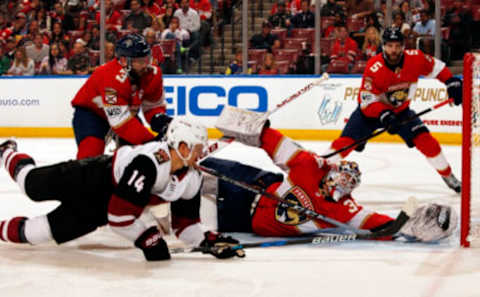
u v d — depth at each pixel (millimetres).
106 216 6898
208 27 22625
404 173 14391
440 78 11008
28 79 22828
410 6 20297
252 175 8008
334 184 7477
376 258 7121
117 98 8836
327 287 6047
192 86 21844
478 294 5844
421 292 5902
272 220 7836
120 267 6723
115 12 22750
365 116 11188
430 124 19781
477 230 7871
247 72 21844
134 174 6324
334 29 21016
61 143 20828
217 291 5902
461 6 20250
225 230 8188
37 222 7004
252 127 8031
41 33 23203
